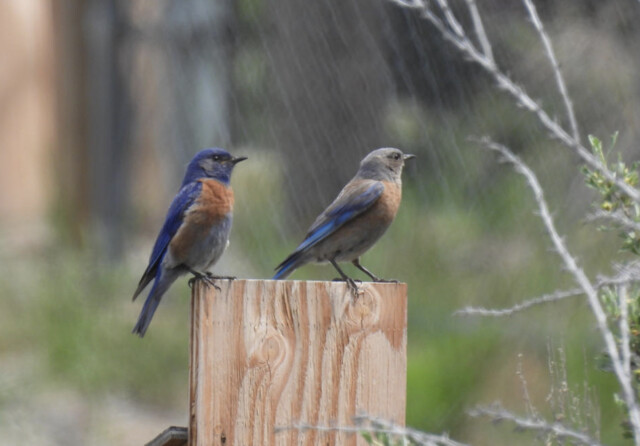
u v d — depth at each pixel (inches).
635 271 216.5
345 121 532.1
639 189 262.1
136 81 697.0
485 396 466.0
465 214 510.6
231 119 572.4
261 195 542.6
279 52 546.9
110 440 554.9
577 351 433.1
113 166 715.4
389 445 216.8
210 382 271.3
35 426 554.6
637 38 506.3
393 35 523.8
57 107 747.4
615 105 504.4
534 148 498.3
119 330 628.7
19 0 771.4
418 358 489.4
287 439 274.4
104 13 700.7
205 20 593.6
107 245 705.0
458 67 514.9
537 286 483.2
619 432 404.2
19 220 754.2
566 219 485.4
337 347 278.4
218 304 272.5
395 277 518.6
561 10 512.4
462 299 499.5
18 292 658.8
